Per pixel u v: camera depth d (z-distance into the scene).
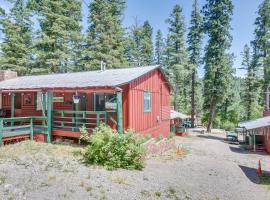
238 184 11.42
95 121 16.64
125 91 16.02
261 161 18.30
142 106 18.16
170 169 12.73
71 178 8.71
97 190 7.91
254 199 9.43
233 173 13.65
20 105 20.36
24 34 37.38
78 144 15.37
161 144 18.00
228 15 36.25
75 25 37.34
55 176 8.70
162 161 14.78
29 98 19.83
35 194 6.97
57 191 7.38
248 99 47.06
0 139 13.93
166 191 8.95
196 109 62.94
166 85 24.25
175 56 44.41
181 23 45.25
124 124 15.84
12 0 36.19
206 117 53.28
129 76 16.41
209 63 36.44
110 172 10.23
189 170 13.12
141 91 18.00
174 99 53.59
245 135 30.30
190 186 10.09
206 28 37.53
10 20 36.38
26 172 8.87
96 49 40.44
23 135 15.69
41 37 35.09
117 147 11.43
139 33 53.00
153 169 12.18
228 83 37.34
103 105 16.62
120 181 9.17
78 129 15.55
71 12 37.62
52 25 35.31
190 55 43.25
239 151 23.50
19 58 36.50
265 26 39.78
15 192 6.94
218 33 36.12
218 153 21.34
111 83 14.42
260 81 39.88
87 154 11.57
